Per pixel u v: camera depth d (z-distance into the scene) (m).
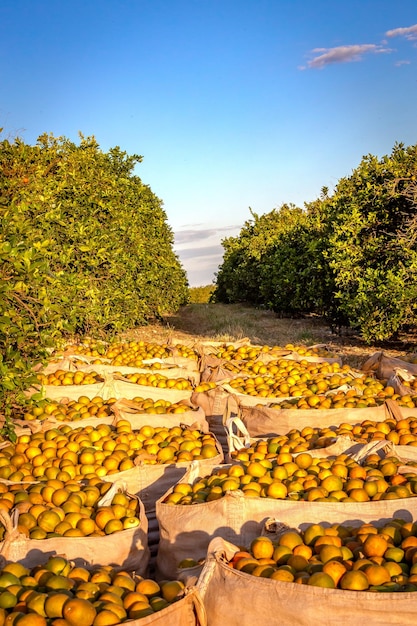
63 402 8.44
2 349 6.86
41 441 6.69
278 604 3.68
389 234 15.47
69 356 10.14
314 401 8.00
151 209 22.92
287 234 26.72
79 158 14.91
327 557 4.15
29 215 10.43
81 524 4.91
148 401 8.27
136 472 6.12
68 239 12.92
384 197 15.67
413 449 6.30
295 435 6.95
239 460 6.20
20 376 6.50
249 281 31.00
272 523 4.63
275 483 5.28
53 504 5.32
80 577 4.05
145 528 5.16
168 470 6.19
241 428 6.73
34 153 12.95
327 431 6.89
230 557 4.22
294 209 32.34
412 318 14.90
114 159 21.02
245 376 9.66
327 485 5.27
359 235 16.42
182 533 5.02
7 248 6.29
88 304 12.28
